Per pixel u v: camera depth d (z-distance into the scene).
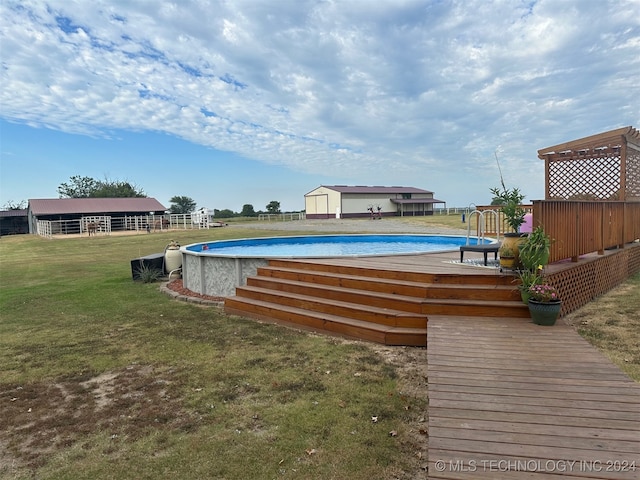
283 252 11.05
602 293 6.84
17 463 2.61
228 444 2.75
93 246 21.50
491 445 2.05
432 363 3.22
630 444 2.03
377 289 5.53
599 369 3.05
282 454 2.62
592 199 9.36
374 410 3.16
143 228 36.12
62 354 4.70
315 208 51.66
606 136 8.77
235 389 3.62
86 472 2.49
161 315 6.43
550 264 5.73
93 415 3.23
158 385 3.77
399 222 33.72
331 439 2.77
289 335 5.21
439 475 1.82
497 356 3.36
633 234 9.18
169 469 2.50
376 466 2.47
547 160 10.12
